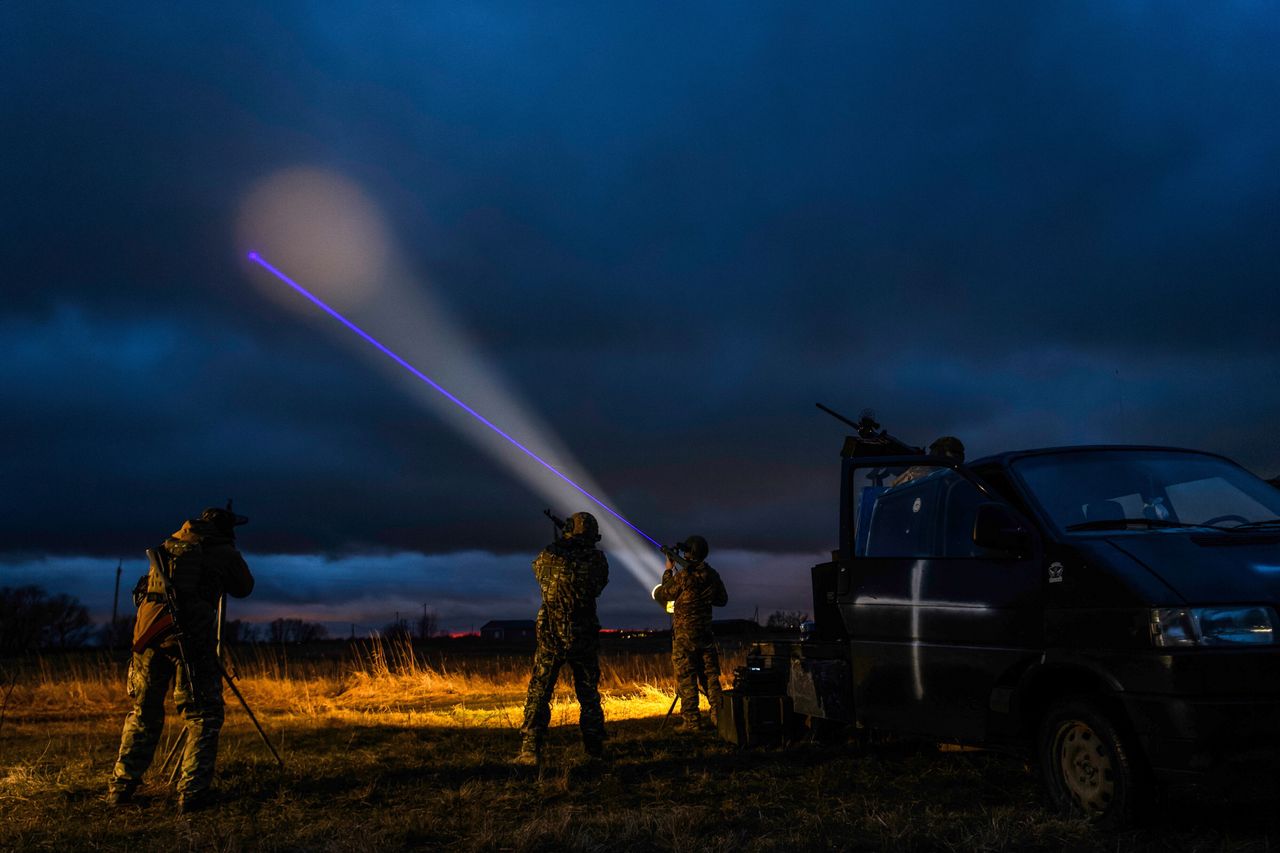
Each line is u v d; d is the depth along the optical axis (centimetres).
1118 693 432
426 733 954
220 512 630
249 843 485
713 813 512
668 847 446
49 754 914
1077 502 518
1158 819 431
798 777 610
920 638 563
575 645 700
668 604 895
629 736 844
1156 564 450
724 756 702
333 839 474
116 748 938
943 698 543
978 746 529
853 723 621
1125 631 438
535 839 462
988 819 464
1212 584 432
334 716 1199
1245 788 400
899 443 741
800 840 441
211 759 591
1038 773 571
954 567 547
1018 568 506
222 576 624
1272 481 600
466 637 7694
